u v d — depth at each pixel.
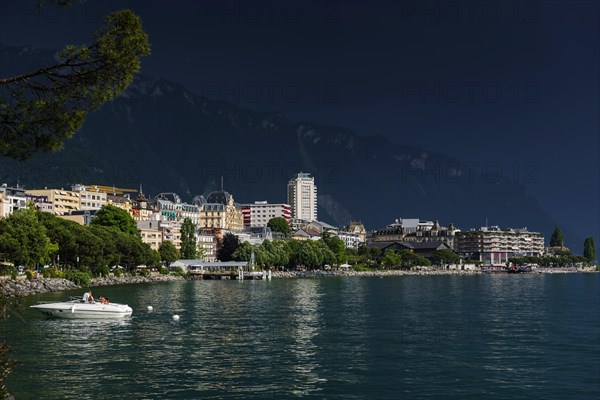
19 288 158.38
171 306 137.88
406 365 68.88
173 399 53.19
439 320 113.56
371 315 122.25
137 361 68.88
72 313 106.62
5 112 29.16
